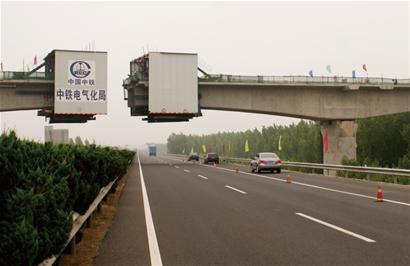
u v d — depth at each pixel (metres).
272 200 15.69
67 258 7.35
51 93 43.03
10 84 41.38
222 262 7.03
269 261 7.03
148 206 14.40
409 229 9.73
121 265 6.94
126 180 26.84
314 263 6.87
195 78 43.91
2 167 5.16
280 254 7.49
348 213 12.25
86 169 9.61
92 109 42.81
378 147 85.31
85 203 8.50
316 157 112.44
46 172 6.05
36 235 4.73
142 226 10.58
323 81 44.28
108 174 13.74
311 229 9.83
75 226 7.29
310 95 45.50
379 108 46.28
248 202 15.18
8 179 5.25
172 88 43.69
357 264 6.78
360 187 20.84
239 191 19.28
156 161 69.94
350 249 7.81
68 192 6.54
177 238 9.05
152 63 43.38
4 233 4.58
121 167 18.70
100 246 8.37
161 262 7.10
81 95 42.62
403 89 46.28
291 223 10.68
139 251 7.93
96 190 8.98
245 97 45.19
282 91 45.34
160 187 21.78
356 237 8.88
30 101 42.62
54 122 47.69
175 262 7.09
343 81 44.53
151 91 43.34
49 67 44.50
